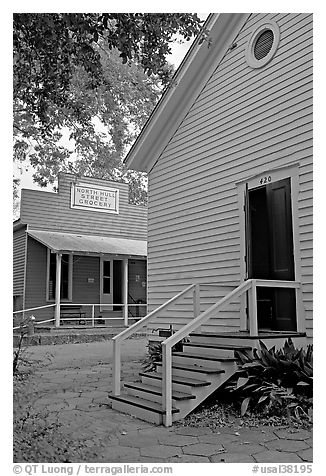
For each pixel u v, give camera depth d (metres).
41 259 16.80
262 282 6.24
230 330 7.83
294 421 5.00
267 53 7.52
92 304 16.58
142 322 6.67
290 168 6.88
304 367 5.34
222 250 8.20
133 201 29.20
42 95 6.47
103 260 18.47
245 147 7.81
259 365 5.61
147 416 5.36
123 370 9.15
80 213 17.94
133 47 5.41
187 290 7.24
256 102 7.64
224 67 8.45
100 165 12.99
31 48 5.75
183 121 9.51
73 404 6.22
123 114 14.67
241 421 5.14
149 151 10.38
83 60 6.09
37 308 14.95
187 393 5.56
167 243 9.67
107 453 4.12
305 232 6.54
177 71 9.06
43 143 10.86
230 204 8.08
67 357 10.98
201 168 8.88
